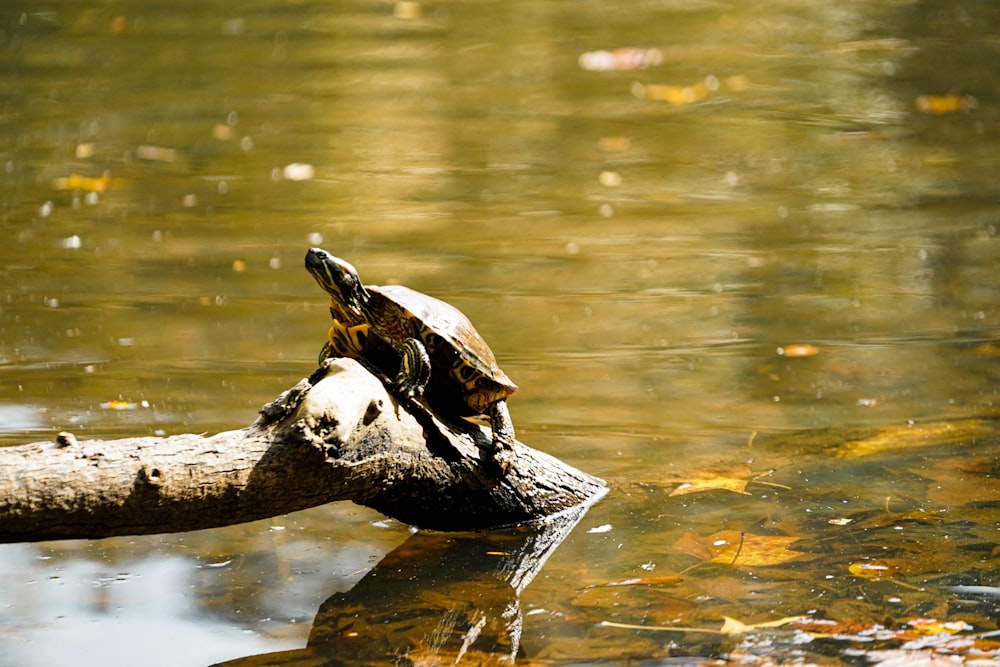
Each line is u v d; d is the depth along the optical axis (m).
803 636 5.61
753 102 20.88
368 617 5.95
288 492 5.75
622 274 12.72
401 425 6.27
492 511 6.96
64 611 6.02
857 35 26.14
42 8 28.83
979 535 6.80
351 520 7.31
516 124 19.56
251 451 5.58
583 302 11.81
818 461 8.09
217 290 12.01
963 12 28.25
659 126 19.45
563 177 16.69
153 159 17.39
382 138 18.66
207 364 9.89
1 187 15.87
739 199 15.71
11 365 9.82
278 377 9.59
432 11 29.30
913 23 27.25
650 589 6.20
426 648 5.59
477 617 5.93
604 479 7.82
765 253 13.49
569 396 9.41
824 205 15.42
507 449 6.88
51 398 9.05
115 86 21.72
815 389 9.57
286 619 5.93
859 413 9.02
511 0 30.53
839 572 6.34
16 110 19.97
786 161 17.52
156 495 5.30
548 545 6.84
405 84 22.12
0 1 29.48
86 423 8.52
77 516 5.15
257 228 14.31
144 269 12.70
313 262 6.37
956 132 18.97
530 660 5.44
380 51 24.86
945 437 8.50
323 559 6.69
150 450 5.38
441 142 18.47
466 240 13.88
